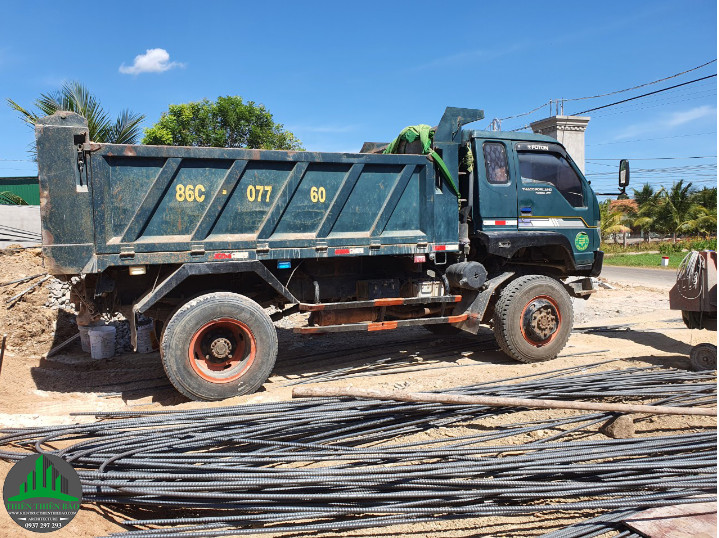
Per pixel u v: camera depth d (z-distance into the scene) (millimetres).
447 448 3771
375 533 3195
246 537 3076
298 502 3246
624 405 4094
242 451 3861
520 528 3244
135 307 4961
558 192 7059
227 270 5305
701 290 6094
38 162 4633
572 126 14617
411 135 6473
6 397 5133
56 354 7082
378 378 5984
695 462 3662
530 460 3621
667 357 6660
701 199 38500
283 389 5594
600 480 3520
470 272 6371
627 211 43156
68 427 4066
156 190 5016
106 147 4824
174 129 18453
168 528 3037
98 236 4840
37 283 8102
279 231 5602
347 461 3930
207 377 5180
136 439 3805
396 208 6191
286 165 5555
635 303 12023
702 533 2945
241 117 19422
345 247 5887
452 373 6102
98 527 2938
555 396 4848
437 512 3156
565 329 6777
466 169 6676
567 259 7137
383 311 6258
